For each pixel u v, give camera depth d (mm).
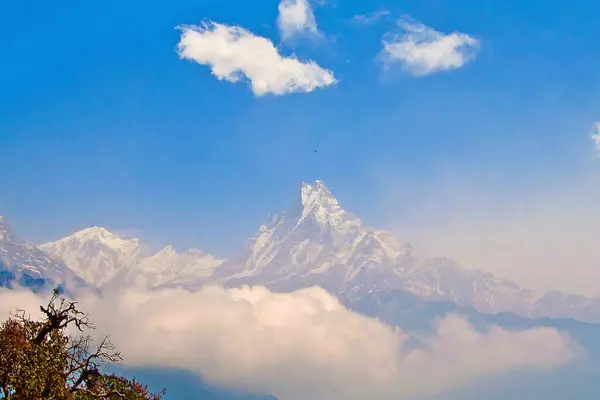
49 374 60281
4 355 58875
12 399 57719
